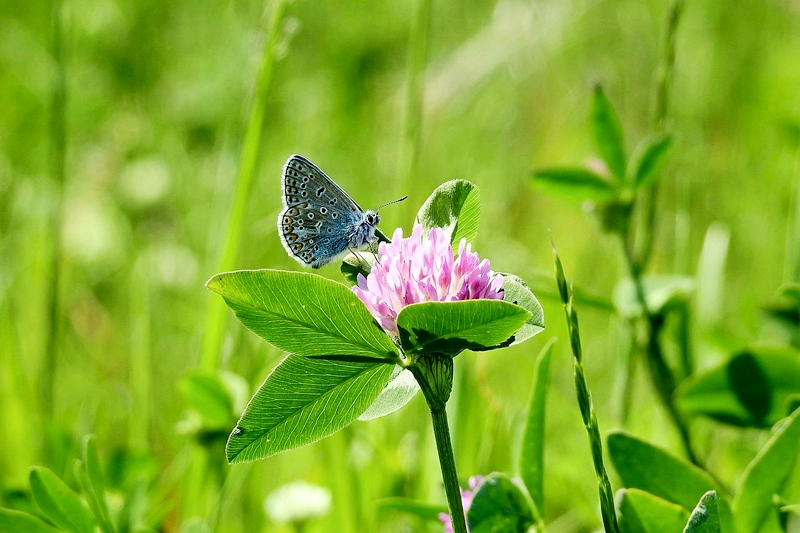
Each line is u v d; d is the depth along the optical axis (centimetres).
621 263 75
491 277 61
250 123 78
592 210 75
